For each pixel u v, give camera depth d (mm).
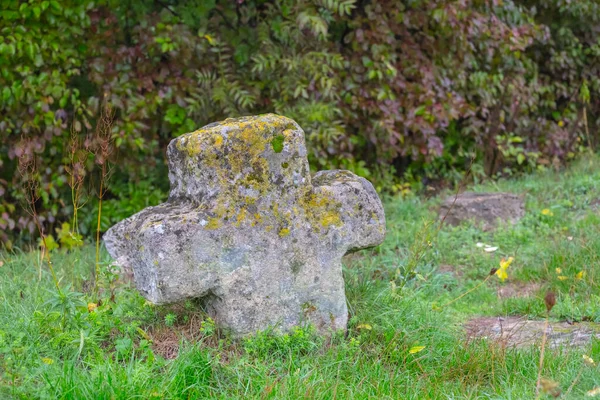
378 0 8648
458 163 10250
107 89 7598
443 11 8656
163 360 4160
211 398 3922
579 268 6223
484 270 6582
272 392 3875
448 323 5203
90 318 4477
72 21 7508
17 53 7379
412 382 4188
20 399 3727
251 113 8344
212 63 8219
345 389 4035
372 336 4770
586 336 4883
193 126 8031
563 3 10484
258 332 4523
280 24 8109
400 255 6793
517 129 10477
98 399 3695
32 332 4395
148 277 4402
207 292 4504
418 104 8945
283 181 4621
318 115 7992
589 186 8766
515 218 7871
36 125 7480
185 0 8219
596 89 11281
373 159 9375
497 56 9977
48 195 7727
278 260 4598
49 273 5809
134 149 7695
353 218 4801
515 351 4465
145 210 4738
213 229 4438
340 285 4785
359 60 8711
